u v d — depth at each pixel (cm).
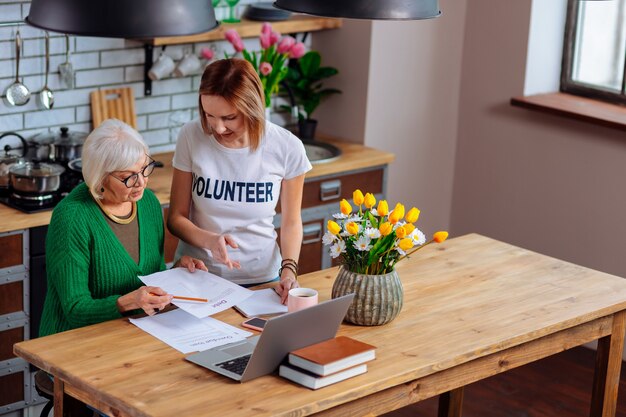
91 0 213
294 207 355
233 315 321
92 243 317
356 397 272
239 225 350
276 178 349
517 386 490
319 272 364
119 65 489
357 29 541
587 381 500
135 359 284
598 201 524
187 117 518
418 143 577
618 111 518
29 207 412
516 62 547
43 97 461
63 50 466
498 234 579
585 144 524
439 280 359
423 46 559
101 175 312
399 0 256
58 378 287
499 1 550
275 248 363
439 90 575
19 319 413
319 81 569
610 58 530
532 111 545
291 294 315
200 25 226
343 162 505
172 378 273
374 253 309
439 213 602
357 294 312
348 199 513
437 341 306
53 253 315
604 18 530
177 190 352
